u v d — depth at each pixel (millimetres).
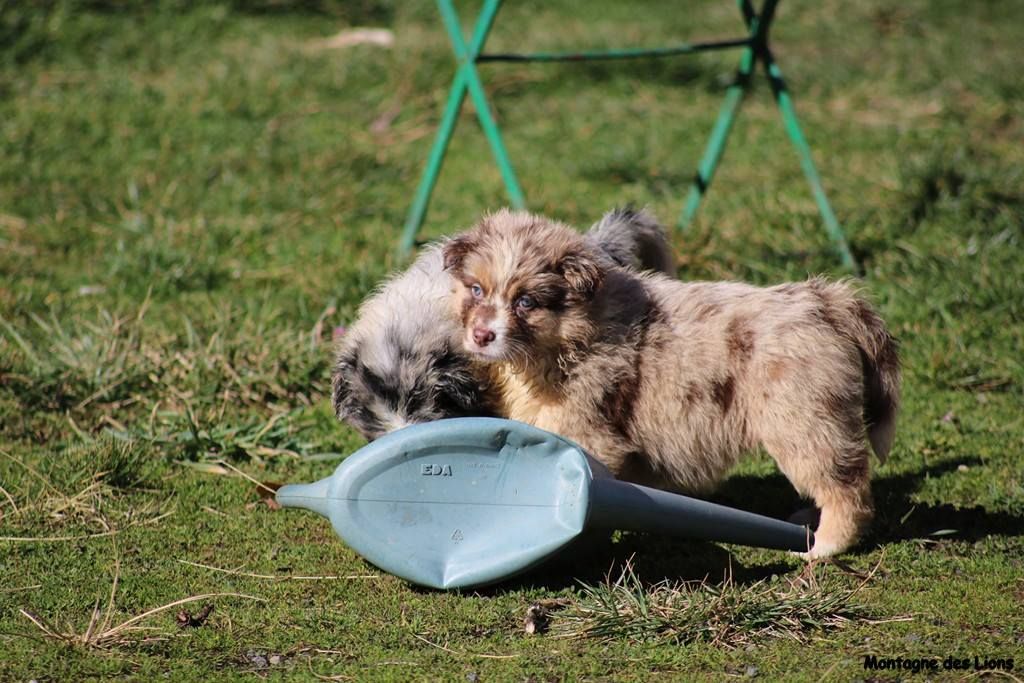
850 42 20938
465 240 7598
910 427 9195
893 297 11227
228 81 17484
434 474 6688
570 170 15164
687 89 18672
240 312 10695
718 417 7332
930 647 6199
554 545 6531
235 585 6820
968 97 18156
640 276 7785
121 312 10781
